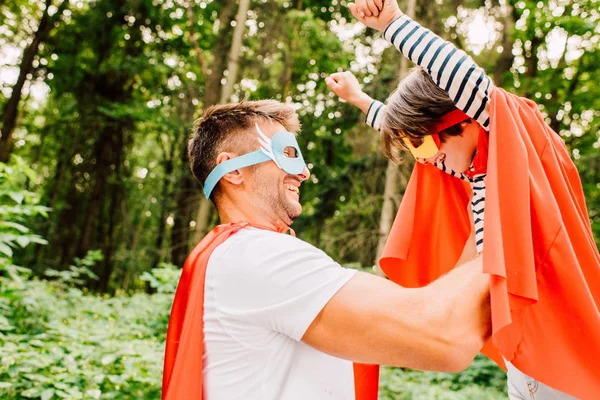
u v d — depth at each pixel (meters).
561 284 1.09
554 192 1.23
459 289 1.04
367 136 9.76
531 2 9.68
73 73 14.61
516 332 1.07
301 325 1.03
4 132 13.95
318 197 10.31
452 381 5.52
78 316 5.31
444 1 8.66
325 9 12.54
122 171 15.94
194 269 1.21
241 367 1.08
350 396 1.18
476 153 1.41
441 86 1.26
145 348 3.52
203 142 1.36
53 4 15.00
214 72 11.52
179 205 13.32
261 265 1.08
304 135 11.55
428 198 1.67
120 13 14.05
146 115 12.41
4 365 2.96
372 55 10.54
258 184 1.31
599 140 11.99
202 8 13.38
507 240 1.06
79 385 3.00
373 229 9.40
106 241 15.66
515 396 1.53
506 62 9.81
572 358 1.07
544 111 11.10
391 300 1.01
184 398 1.08
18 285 4.27
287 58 10.59
